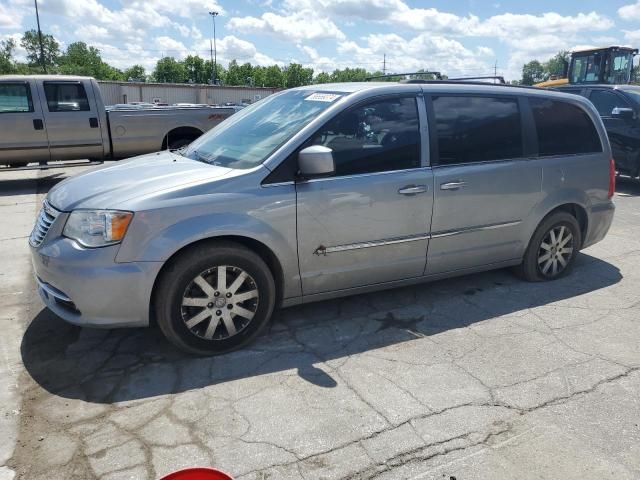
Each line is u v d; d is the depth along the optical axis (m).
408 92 4.09
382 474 2.53
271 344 3.75
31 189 10.16
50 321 4.06
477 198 4.33
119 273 3.20
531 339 3.89
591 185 5.02
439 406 3.06
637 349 3.77
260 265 3.55
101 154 10.70
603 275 5.27
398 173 3.96
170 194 3.31
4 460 2.57
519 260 4.84
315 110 3.87
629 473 2.57
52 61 106.56
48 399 3.07
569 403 3.11
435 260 4.28
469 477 2.52
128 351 3.62
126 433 2.78
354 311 4.32
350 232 3.82
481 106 4.41
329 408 3.02
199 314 3.45
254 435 2.78
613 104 10.32
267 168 3.54
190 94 43.88
